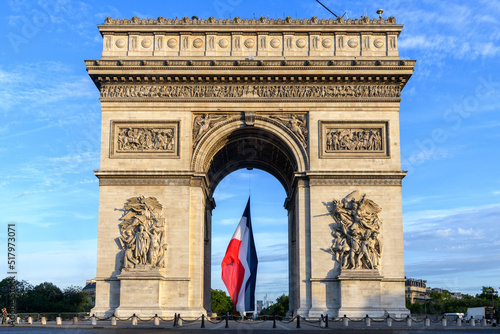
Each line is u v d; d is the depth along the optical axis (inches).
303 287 4052.7
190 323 3811.5
